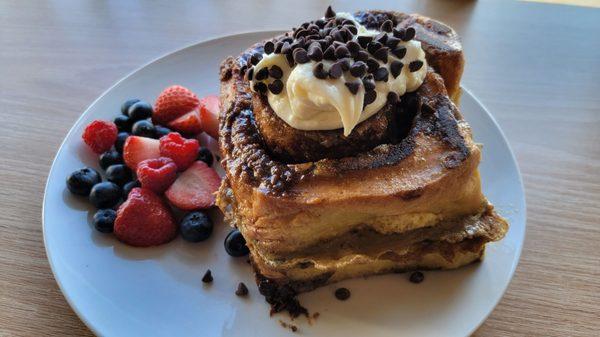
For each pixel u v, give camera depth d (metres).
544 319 0.22
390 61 0.21
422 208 0.21
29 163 0.28
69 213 0.25
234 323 0.21
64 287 0.22
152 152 0.27
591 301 0.23
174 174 0.26
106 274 0.22
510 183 0.26
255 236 0.20
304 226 0.20
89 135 0.27
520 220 0.24
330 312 0.21
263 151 0.21
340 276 0.22
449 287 0.22
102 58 0.36
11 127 0.30
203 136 0.30
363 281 0.23
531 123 0.31
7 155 0.29
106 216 0.24
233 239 0.23
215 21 0.39
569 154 0.29
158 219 0.24
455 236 0.21
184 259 0.24
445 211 0.22
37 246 0.24
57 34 0.37
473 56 0.35
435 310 0.21
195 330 0.21
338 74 0.19
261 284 0.22
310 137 0.20
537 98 0.33
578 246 0.25
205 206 0.25
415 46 0.22
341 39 0.21
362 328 0.21
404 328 0.21
